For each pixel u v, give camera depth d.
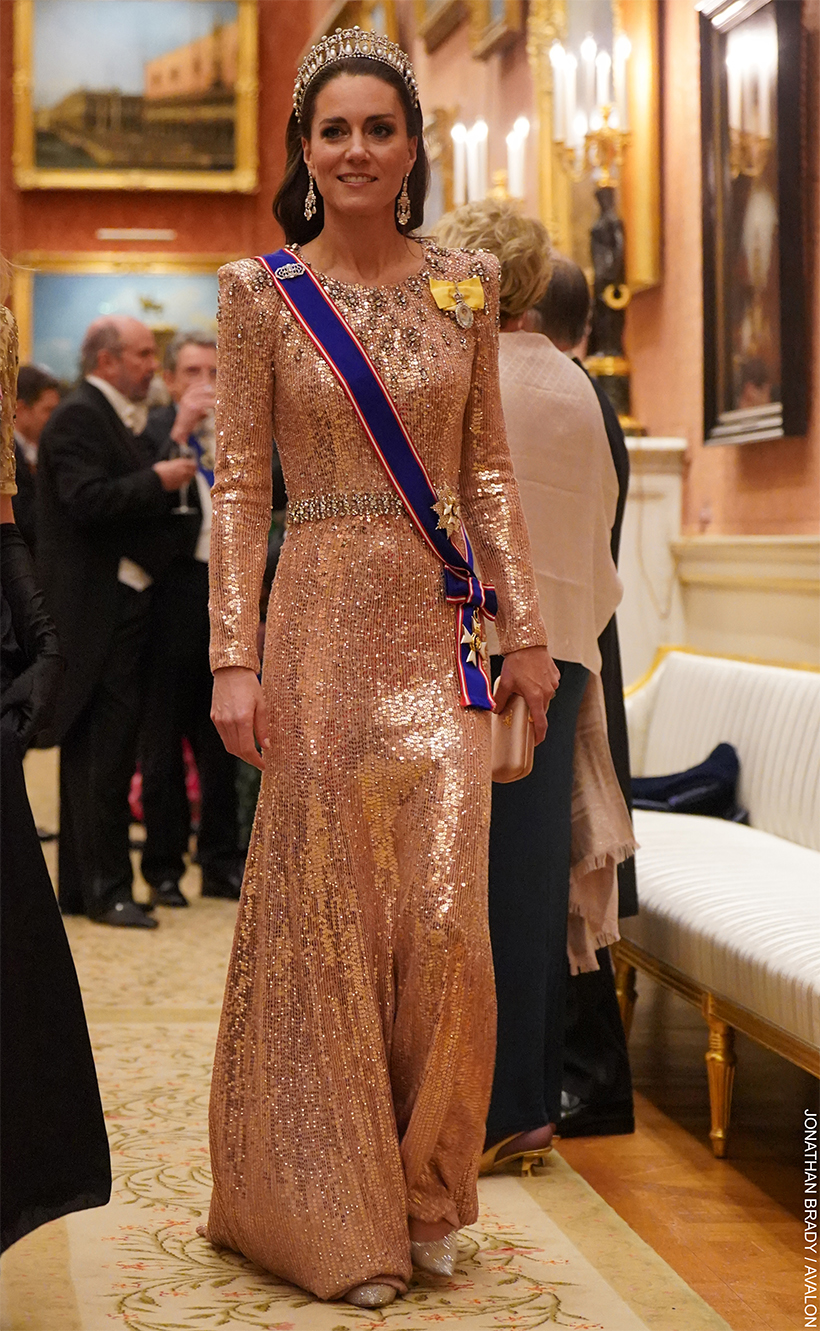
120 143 14.21
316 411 2.70
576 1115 3.73
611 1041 3.78
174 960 5.45
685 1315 2.59
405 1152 2.63
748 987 3.35
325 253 2.79
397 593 2.72
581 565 3.45
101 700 6.04
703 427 5.99
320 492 2.75
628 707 5.74
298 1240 2.61
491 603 2.82
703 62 5.85
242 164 14.29
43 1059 2.43
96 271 14.30
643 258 6.61
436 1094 2.61
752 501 5.71
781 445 5.46
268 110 14.42
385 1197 2.60
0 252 2.84
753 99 5.46
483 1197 3.24
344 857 2.66
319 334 2.70
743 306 5.61
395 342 2.71
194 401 6.18
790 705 4.74
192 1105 3.78
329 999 2.63
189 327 14.36
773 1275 2.85
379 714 2.69
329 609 2.72
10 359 2.75
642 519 6.34
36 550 6.04
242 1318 2.51
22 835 2.46
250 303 2.71
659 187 6.59
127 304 14.33
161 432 6.46
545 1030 3.43
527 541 2.89
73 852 6.32
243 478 2.74
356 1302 2.58
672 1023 4.94
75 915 6.33
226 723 2.68
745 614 5.76
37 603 2.71
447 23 9.54
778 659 5.45
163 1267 2.76
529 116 7.95
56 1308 2.54
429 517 2.73
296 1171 2.61
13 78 14.16
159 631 6.33
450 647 2.75
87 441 5.97
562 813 3.45
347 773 2.67
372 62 2.70
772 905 3.63
